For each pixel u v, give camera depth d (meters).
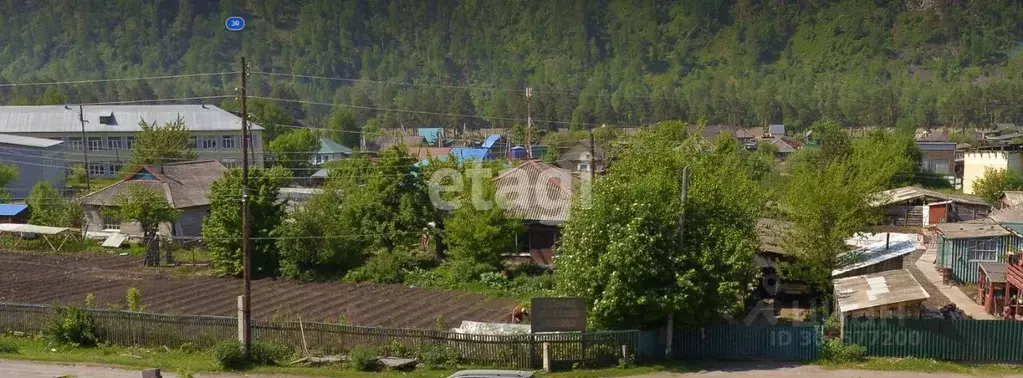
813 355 27.73
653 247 26.61
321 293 40.47
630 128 174.38
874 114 196.50
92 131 97.62
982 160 79.38
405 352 27.17
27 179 76.12
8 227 53.59
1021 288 31.08
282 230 44.59
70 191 75.38
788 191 38.75
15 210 58.62
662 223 27.17
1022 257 31.88
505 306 37.16
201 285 42.69
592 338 26.38
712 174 35.31
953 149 90.56
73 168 88.50
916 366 26.56
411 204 46.84
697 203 28.25
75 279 44.09
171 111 102.12
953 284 41.78
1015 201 59.00
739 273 27.12
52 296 39.50
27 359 27.56
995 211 52.28
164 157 77.12
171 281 43.78
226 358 26.61
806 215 34.84
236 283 43.28
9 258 50.41
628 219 27.12
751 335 27.95
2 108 100.31
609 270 26.67
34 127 97.19
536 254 45.78
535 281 40.69
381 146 126.75
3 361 27.28
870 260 36.88
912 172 81.25
